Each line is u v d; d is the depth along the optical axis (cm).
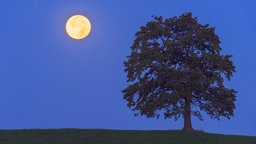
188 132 7806
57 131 7969
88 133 7794
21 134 7850
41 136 7706
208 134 7719
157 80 8800
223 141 7275
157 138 7412
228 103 8906
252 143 7206
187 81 8625
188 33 9019
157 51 8912
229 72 8969
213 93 8988
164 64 8925
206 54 8856
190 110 8912
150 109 8712
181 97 8750
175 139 7369
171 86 8675
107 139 7425
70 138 7550
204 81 8612
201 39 8969
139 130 7994
